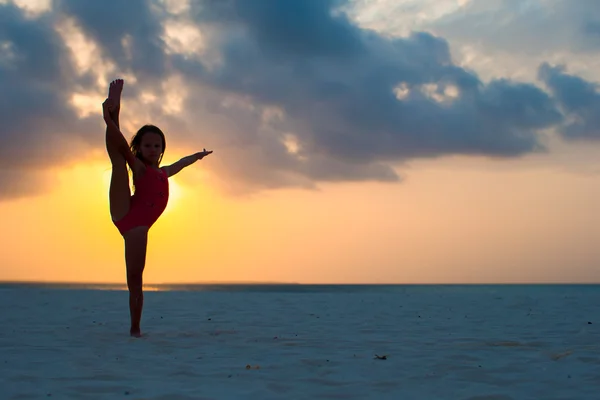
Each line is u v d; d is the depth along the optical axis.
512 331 5.68
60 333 5.43
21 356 4.12
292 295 13.40
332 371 3.63
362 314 7.58
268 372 3.59
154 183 5.34
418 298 11.63
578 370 3.66
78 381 3.30
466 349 4.49
